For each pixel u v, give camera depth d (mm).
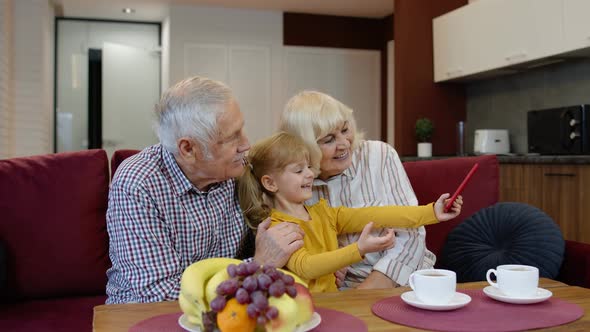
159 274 1346
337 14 6930
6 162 1814
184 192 1438
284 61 6820
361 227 1561
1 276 1707
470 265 1770
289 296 807
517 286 1050
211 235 1492
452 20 4824
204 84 1375
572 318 947
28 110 5031
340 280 1558
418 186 2025
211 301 792
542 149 3887
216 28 6605
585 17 3477
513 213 1806
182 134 1354
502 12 4199
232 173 1434
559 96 4211
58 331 1530
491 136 4473
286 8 6648
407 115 5137
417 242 1632
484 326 906
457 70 4781
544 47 3822
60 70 6922
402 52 5121
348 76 7016
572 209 3229
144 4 6383
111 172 1875
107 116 6988
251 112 6750
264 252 1351
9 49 4773
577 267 1607
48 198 1790
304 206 1572
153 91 7152
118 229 1378
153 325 934
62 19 6930
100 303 1766
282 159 1479
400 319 950
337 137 1620
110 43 6945
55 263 1775
